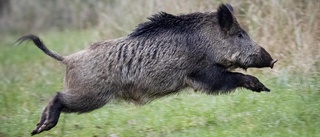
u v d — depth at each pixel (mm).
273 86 28766
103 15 46625
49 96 33344
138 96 23031
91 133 25062
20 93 34750
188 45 22859
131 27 42375
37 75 41094
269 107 25000
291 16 33281
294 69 30125
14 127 26547
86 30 54594
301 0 33469
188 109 26438
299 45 31516
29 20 70062
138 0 43281
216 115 25297
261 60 23547
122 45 22703
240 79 23062
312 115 23391
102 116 27219
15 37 67375
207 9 37188
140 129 24859
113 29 44094
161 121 25312
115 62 22516
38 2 69188
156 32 22891
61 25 65250
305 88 26938
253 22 34812
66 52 46531
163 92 23125
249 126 22969
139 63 22609
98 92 22500
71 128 26172
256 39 34031
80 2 60188
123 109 28172
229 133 22359
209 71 23094
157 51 22656
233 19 23172
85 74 22469
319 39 31219
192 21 23156
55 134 25406
